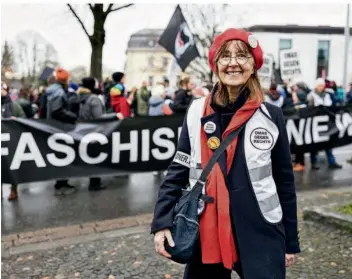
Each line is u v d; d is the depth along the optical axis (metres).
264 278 1.84
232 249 1.88
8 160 5.81
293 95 8.99
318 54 27.56
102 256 3.92
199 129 1.95
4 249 4.22
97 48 15.34
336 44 27.59
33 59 34.69
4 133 5.77
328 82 10.59
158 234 1.92
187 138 2.01
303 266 3.53
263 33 27.08
